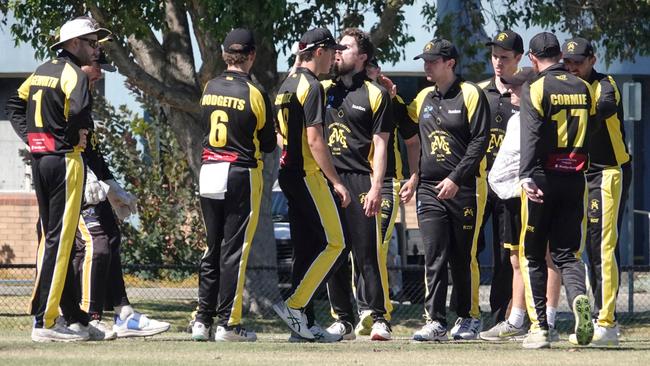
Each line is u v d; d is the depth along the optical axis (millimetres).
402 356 26922
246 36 30281
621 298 59812
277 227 61500
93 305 31688
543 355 27406
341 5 53250
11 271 65250
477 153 32656
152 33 54344
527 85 29438
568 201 29422
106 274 31891
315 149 30312
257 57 51906
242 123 29906
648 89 82438
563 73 29469
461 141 33094
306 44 31016
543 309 29766
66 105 28719
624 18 56719
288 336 37688
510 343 32156
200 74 52031
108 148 69875
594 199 32062
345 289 33344
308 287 30953
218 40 46156
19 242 75562
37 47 49875
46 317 29234
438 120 33312
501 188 33500
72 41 29531
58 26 48000
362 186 32688
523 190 29359
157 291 59250
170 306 54406
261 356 26391
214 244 30641
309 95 30516
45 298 29078
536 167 29391
